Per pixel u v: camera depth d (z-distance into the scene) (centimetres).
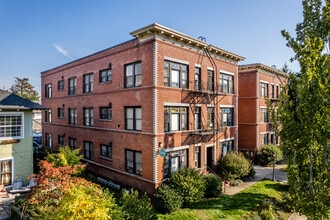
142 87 1509
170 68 1553
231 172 1811
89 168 2028
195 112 1753
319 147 823
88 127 2059
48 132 2819
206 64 1845
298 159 880
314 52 802
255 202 1366
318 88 774
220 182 1534
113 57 1769
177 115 1614
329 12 884
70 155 1655
